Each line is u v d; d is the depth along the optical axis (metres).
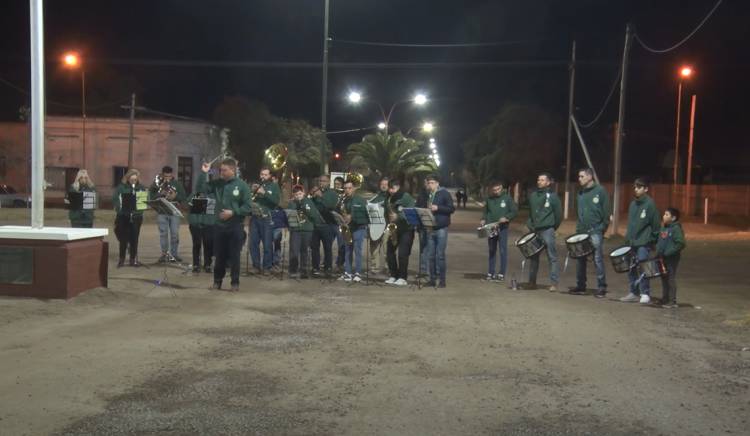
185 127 47.97
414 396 6.19
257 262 13.86
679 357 7.66
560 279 14.45
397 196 13.01
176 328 8.66
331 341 8.20
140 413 5.65
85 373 6.68
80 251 10.20
